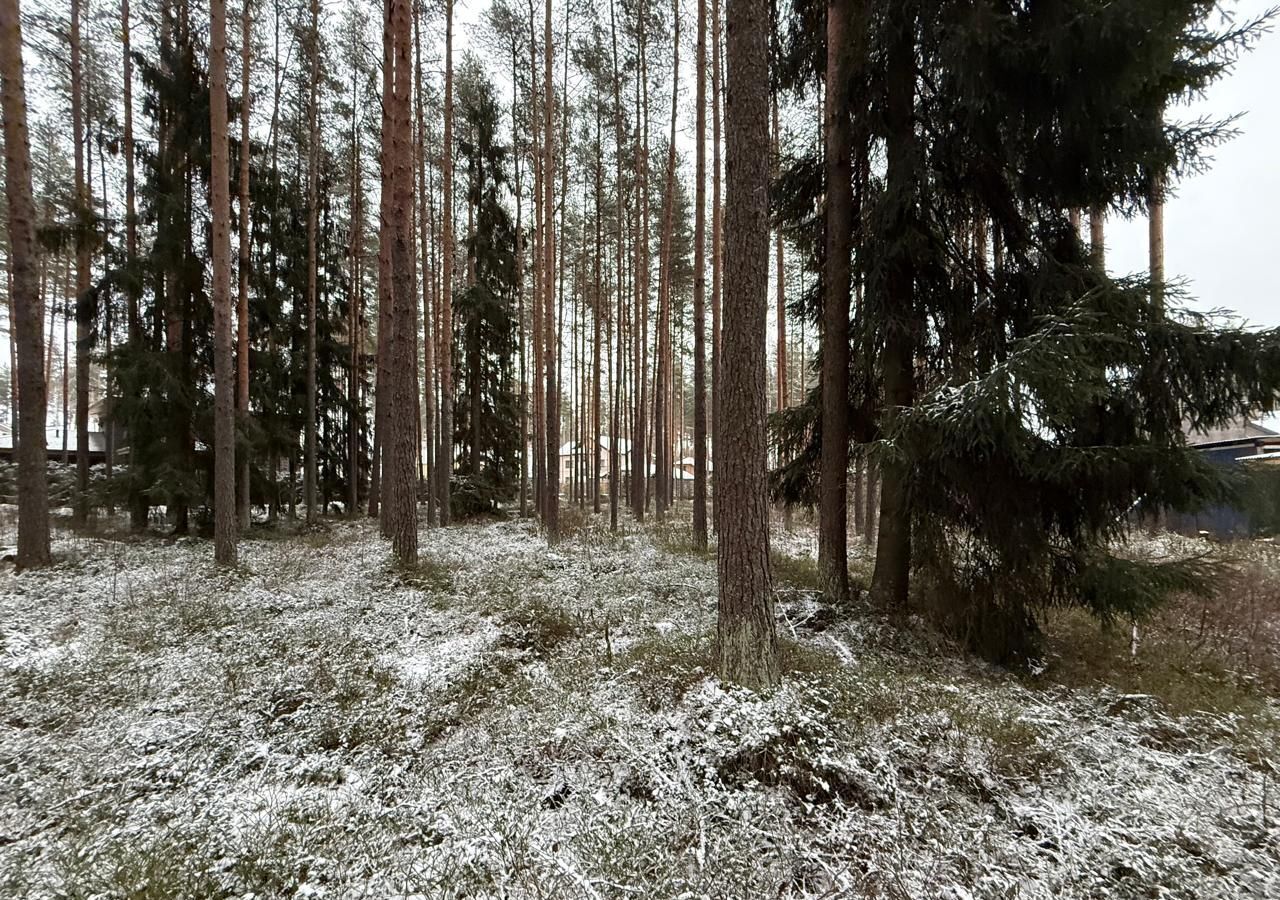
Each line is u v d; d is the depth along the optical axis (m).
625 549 11.56
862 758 3.61
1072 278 5.85
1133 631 6.29
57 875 2.69
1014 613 5.60
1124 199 6.15
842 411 7.39
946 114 6.33
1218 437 14.77
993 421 4.81
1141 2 4.58
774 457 9.01
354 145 18.16
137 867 2.73
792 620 6.46
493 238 19.61
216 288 9.33
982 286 6.66
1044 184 6.17
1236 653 5.84
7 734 4.01
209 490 12.98
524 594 7.59
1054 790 3.46
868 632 6.14
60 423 31.44
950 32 5.49
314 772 3.70
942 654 5.82
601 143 18.56
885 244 6.46
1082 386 4.62
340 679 4.91
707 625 6.14
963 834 3.03
